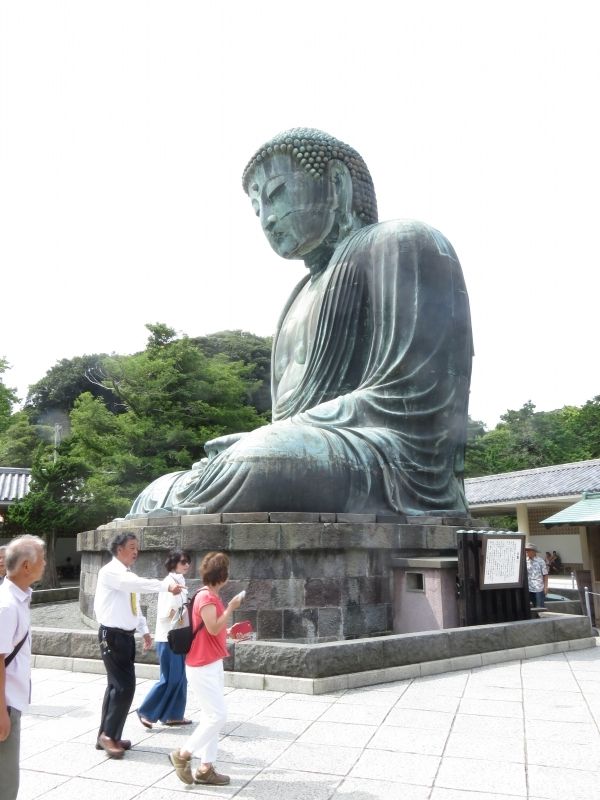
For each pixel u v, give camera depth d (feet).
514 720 19.56
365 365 43.39
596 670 26.32
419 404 39.40
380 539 32.71
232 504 32.99
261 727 19.11
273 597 30.09
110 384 102.99
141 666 26.04
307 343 46.44
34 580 12.77
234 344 154.71
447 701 21.62
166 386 101.91
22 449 140.26
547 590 52.44
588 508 57.57
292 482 33.27
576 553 101.76
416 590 32.48
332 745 17.60
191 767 16.19
